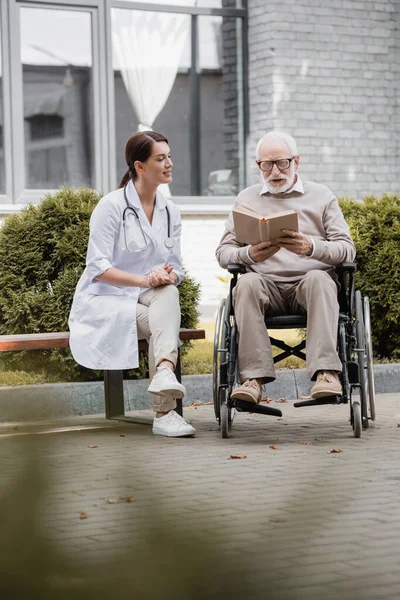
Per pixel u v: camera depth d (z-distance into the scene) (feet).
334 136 41.34
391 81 42.16
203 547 2.22
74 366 22.90
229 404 18.33
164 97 40.16
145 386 22.94
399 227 26.20
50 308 23.03
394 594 7.93
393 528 10.75
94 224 19.04
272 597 2.26
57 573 2.17
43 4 38.09
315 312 17.97
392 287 26.12
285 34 40.32
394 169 42.52
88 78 38.93
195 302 24.32
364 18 41.57
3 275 23.54
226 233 19.56
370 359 19.12
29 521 2.21
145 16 39.68
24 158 38.14
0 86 37.73
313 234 19.45
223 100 40.81
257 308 18.20
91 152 39.11
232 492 12.76
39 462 2.38
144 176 19.12
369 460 15.62
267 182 19.52
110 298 19.01
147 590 2.14
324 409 22.57
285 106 40.45
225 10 40.60
